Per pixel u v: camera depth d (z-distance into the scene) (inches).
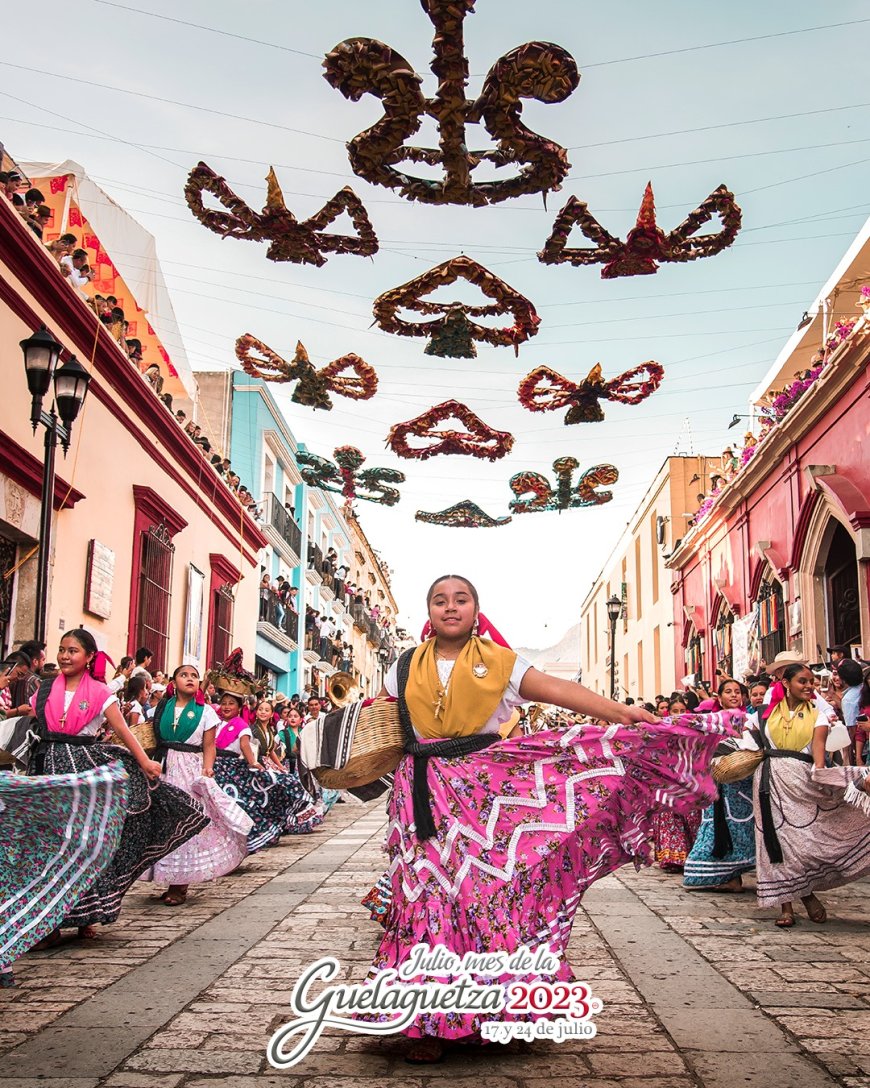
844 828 226.7
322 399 283.7
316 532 1317.7
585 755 141.8
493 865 135.6
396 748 144.8
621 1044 136.4
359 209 191.6
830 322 676.1
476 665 142.8
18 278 396.2
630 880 307.0
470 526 435.2
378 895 208.8
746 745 236.2
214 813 260.8
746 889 287.0
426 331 232.5
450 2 150.5
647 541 1322.6
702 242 203.3
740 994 163.2
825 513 601.9
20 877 142.7
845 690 425.1
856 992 164.4
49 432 332.8
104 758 210.2
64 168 557.3
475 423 325.4
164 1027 143.1
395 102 163.6
